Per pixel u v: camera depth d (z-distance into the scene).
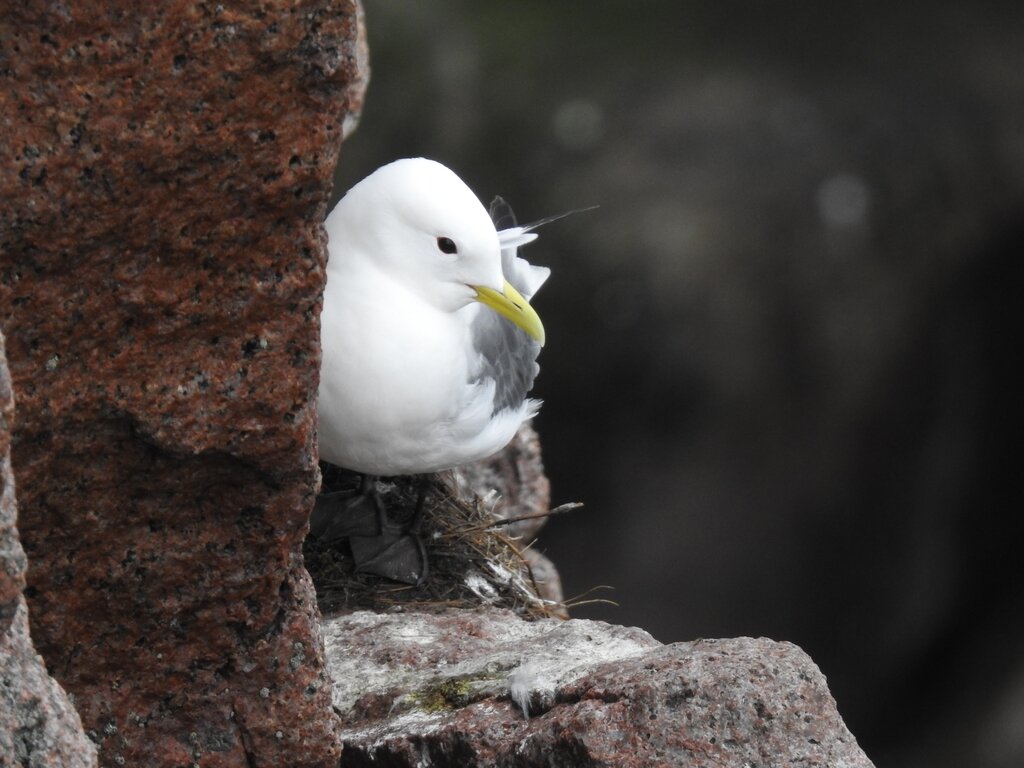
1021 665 22.06
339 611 10.40
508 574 11.25
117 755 6.79
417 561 10.91
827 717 6.92
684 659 7.14
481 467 13.31
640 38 23.91
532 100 22.83
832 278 21.23
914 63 23.36
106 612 6.58
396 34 23.50
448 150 22.66
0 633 4.95
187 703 6.84
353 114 12.49
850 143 22.00
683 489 21.11
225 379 6.28
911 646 22.33
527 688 7.43
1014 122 22.45
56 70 5.62
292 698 6.94
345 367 9.36
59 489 6.24
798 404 21.11
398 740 7.49
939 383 21.75
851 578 21.81
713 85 22.89
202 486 6.47
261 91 5.92
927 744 22.20
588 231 21.02
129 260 5.99
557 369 20.84
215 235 6.08
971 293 21.81
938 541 22.06
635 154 21.95
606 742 6.80
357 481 11.59
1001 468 22.09
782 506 21.44
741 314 20.78
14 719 4.92
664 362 20.72
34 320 5.91
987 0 24.33
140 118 5.77
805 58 23.56
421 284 9.52
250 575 6.69
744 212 21.25
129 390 6.15
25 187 5.69
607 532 21.16
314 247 6.25
